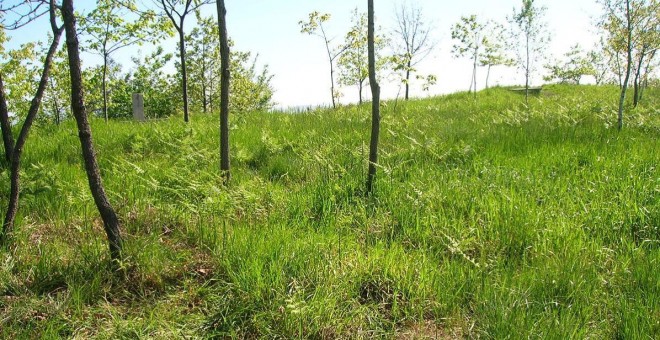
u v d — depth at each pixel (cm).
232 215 539
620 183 645
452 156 812
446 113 1530
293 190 668
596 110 1370
